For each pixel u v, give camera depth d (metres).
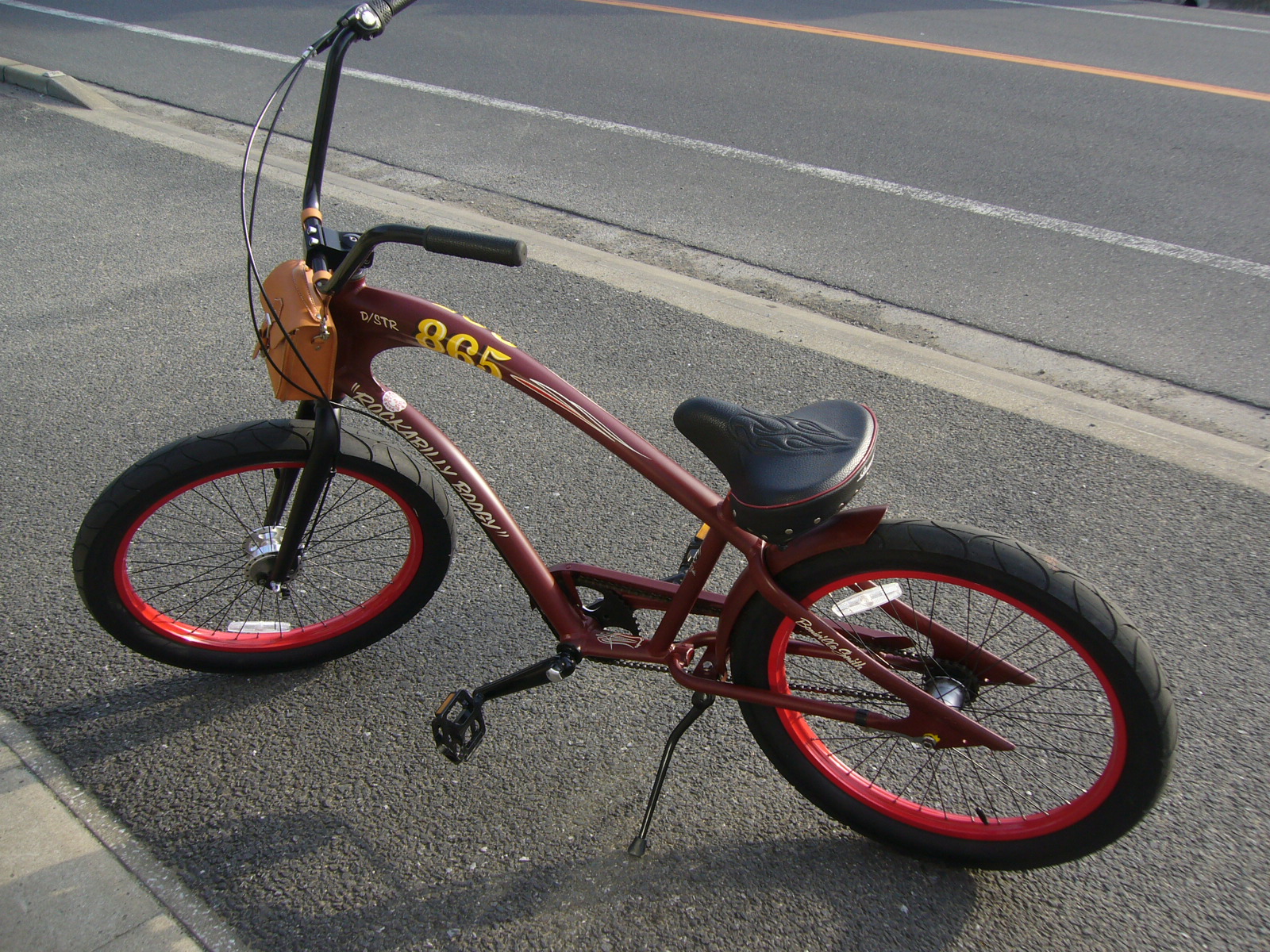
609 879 2.09
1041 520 3.08
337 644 2.57
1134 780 1.83
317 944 1.95
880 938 1.99
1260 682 2.52
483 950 1.95
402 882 2.07
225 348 4.07
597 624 2.22
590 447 3.47
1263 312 4.20
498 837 2.17
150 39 8.65
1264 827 2.18
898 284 4.50
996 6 9.95
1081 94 7.05
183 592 2.80
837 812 2.14
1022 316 4.22
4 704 2.46
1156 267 4.59
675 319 4.24
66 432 3.52
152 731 2.41
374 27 2.01
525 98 7.06
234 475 2.63
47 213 5.29
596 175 5.72
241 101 7.04
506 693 2.20
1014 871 2.09
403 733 2.42
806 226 5.06
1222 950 1.95
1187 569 2.89
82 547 2.24
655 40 8.58
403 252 4.80
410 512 2.46
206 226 5.13
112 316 4.30
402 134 6.38
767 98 7.04
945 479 3.27
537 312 4.29
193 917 1.99
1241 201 5.29
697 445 1.87
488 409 3.66
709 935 1.99
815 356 3.96
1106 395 3.69
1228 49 8.30
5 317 4.27
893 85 7.30
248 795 2.26
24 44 8.52
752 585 1.93
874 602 1.93
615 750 2.38
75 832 2.16
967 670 2.01
